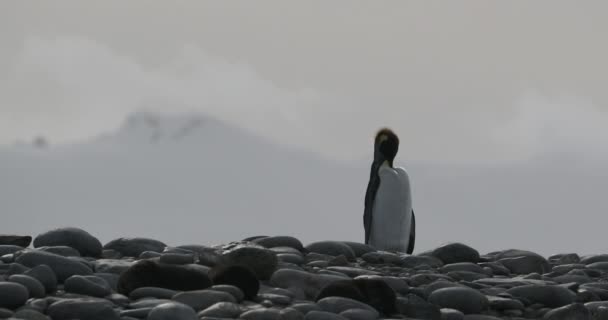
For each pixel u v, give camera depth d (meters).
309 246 34.12
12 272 25.83
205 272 27.41
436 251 34.56
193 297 24.25
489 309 26.95
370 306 24.97
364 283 25.56
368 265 32.88
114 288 26.14
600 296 28.95
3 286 23.69
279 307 24.91
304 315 23.72
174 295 24.42
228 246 28.56
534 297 27.88
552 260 37.97
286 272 27.25
